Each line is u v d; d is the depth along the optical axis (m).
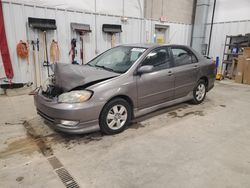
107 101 2.87
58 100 2.75
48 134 3.12
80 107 2.65
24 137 3.02
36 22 5.20
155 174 2.21
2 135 3.07
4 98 4.85
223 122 3.61
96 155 2.57
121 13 6.85
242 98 5.16
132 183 2.07
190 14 9.25
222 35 8.55
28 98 4.86
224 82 7.31
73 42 5.94
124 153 2.61
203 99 4.67
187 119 3.71
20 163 2.40
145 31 7.71
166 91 3.67
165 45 3.75
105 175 2.20
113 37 6.75
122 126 3.15
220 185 2.05
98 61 3.86
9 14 4.95
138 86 3.20
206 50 9.11
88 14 6.14
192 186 2.03
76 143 2.86
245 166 2.36
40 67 5.61
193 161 2.45
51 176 2.18
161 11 8.09
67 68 3.29
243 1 7.68
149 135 3.09
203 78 4.49
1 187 2.01
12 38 5.10
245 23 7.76
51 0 5.43
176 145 2.81
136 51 3.52
